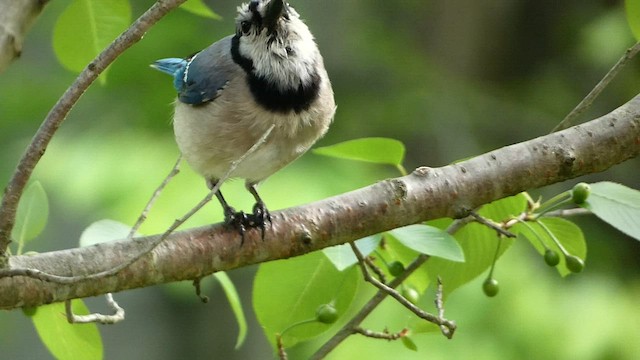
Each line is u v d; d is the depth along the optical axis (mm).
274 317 6625
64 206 13141
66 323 6238
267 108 7281
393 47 16281
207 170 7730
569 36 16516
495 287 6625
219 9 14781
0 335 15148
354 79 15781
